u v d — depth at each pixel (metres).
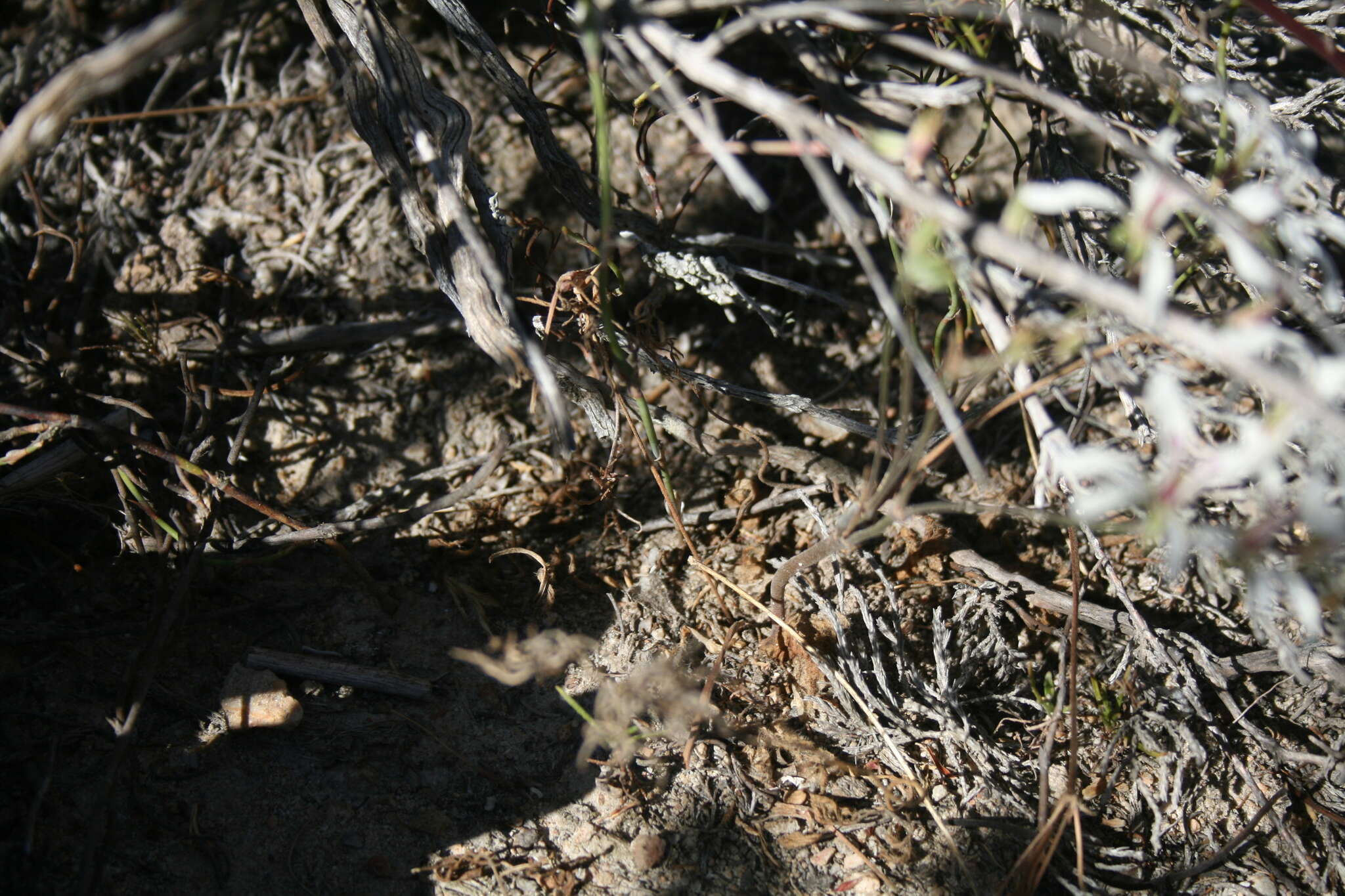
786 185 0.63
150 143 0.63
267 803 0.52
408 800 0.52
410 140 0.52
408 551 0.58
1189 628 0.56
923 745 0.53
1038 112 0.54
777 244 0.60
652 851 0.51
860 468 0.60
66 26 0.63
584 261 0.61
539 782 0.53
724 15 0.53
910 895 0.51
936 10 0.50
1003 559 0.58
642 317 0.56
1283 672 0.54
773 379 0.61
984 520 0.58
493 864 0.51
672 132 0.63
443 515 0.58
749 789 0.53
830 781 0.53
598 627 0.56
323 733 0.53
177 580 0.55
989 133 0.62
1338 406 0.46
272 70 0.64
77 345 0.59
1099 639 0.55
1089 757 0.53
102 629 0.54
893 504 0.48
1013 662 0.55
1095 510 0.41
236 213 0.62
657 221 0.57
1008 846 0.52
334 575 0.57
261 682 0.53
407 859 0.51
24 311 0.59
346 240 0.62
